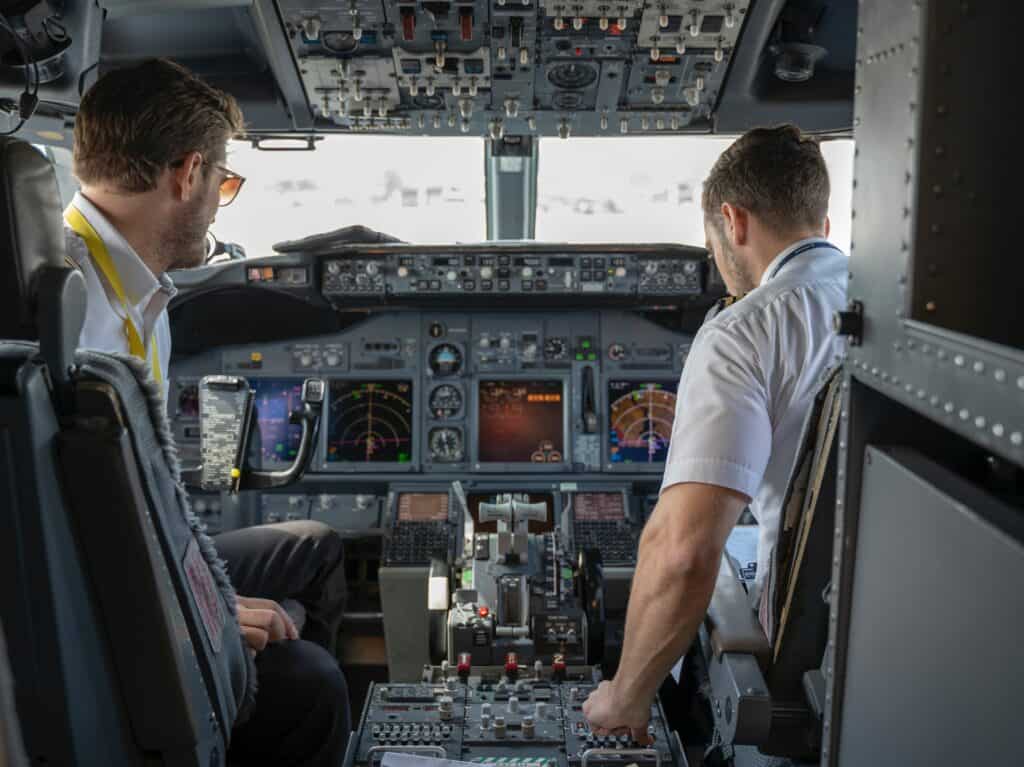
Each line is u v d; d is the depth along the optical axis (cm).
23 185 116
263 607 219
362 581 395
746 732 166
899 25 110
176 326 396
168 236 210
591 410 405
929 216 106
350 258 380
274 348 409
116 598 127
